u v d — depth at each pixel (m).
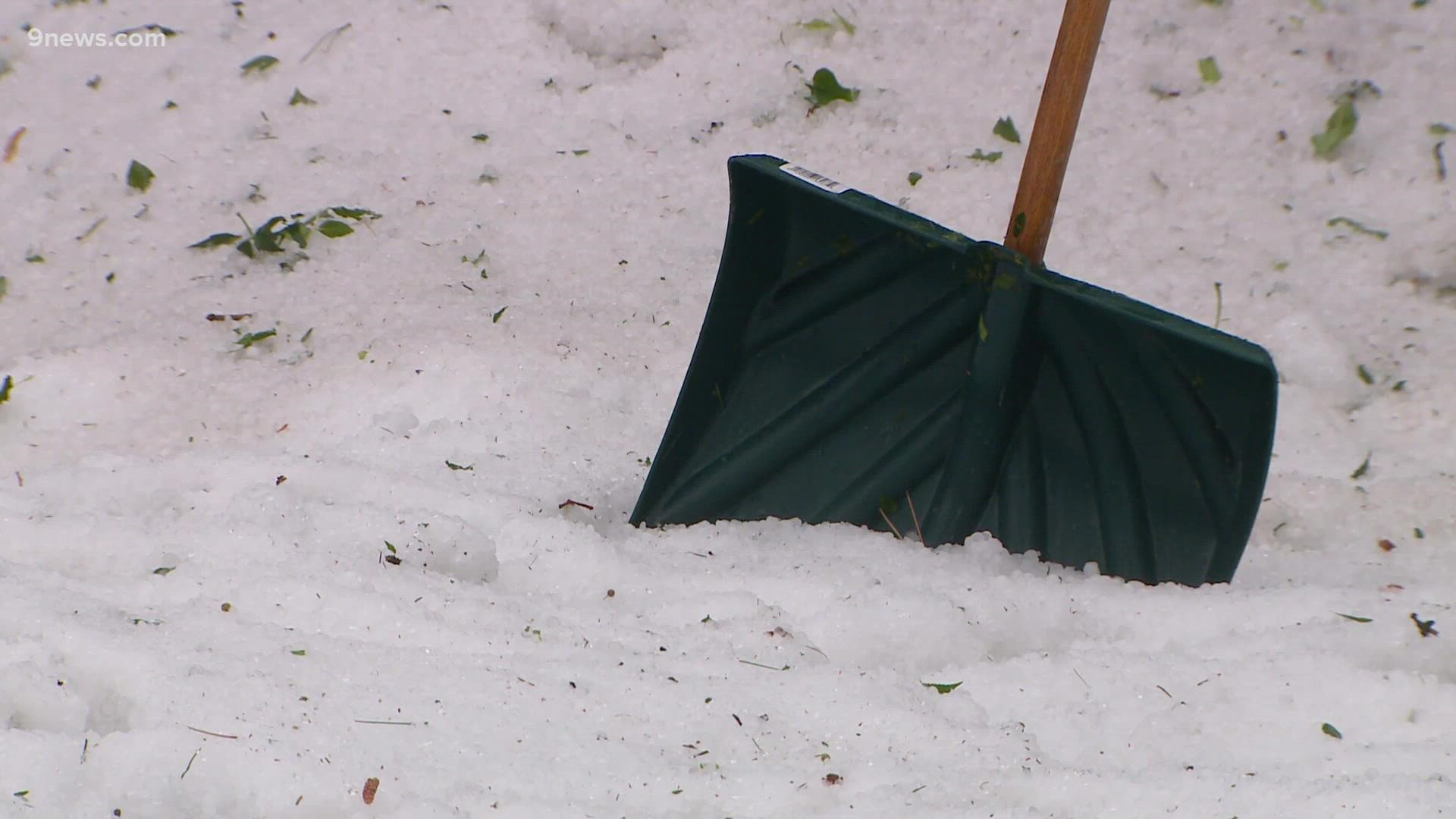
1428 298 8.53
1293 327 8.47
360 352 8.40
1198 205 8.62
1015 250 8.13
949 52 8.79
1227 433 8.09
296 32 8.80
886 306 8.20
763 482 8.26
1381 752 7.89
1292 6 8.80
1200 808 7.83
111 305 8.48
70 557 8.07
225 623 7.97
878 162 8.67
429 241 8.56
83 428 8.32
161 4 8.84
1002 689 7.97
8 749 7.83
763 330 8.24
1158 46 8.77
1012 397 8.16
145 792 7.82
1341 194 8.63
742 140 8.70
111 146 8.68
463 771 7.84
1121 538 8.17
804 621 8.04
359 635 7.98
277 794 7.82
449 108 8.73
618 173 8.66
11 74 8.77
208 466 8.20
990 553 8.18
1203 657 8.00
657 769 7.86
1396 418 8.38
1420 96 8.71
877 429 8.23
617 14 8.80
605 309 8.48
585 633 8.01
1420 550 8.21
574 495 8.23
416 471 8.23
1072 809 7.84
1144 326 8.08
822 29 8.80
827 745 7.89
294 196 8.62
